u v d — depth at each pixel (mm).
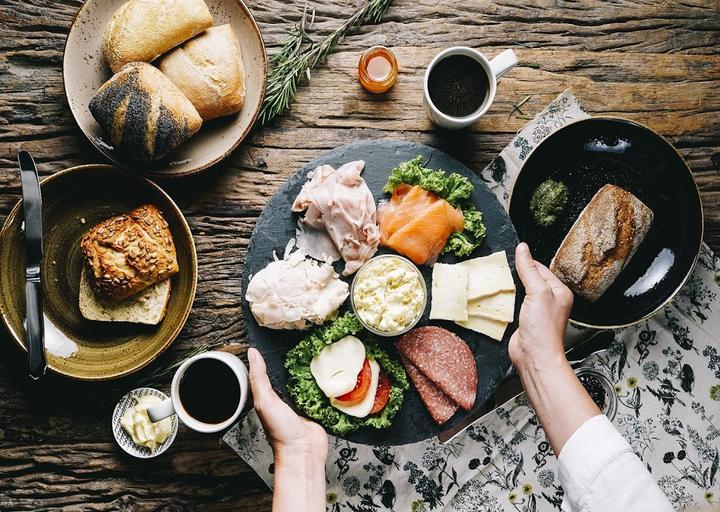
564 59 1704
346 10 1670
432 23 1688
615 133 1592
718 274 1674
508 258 1559
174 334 1546
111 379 1536
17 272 1563
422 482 1676
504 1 1697
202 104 1531
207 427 1436
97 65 1568
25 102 1638
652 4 1719
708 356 1674
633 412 1680
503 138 1688
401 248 1523
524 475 1674
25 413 1654
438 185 1522
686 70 1720
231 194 1670
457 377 1531
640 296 1616
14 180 1639
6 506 1646
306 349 1508
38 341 1504
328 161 1585
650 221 1565
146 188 1569
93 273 1531
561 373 1302
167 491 1669
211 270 1669
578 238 1550
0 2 1628
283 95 1620
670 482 1676
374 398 1516
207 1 1577
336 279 1541
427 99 1513
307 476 1384
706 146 1720
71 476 1660
